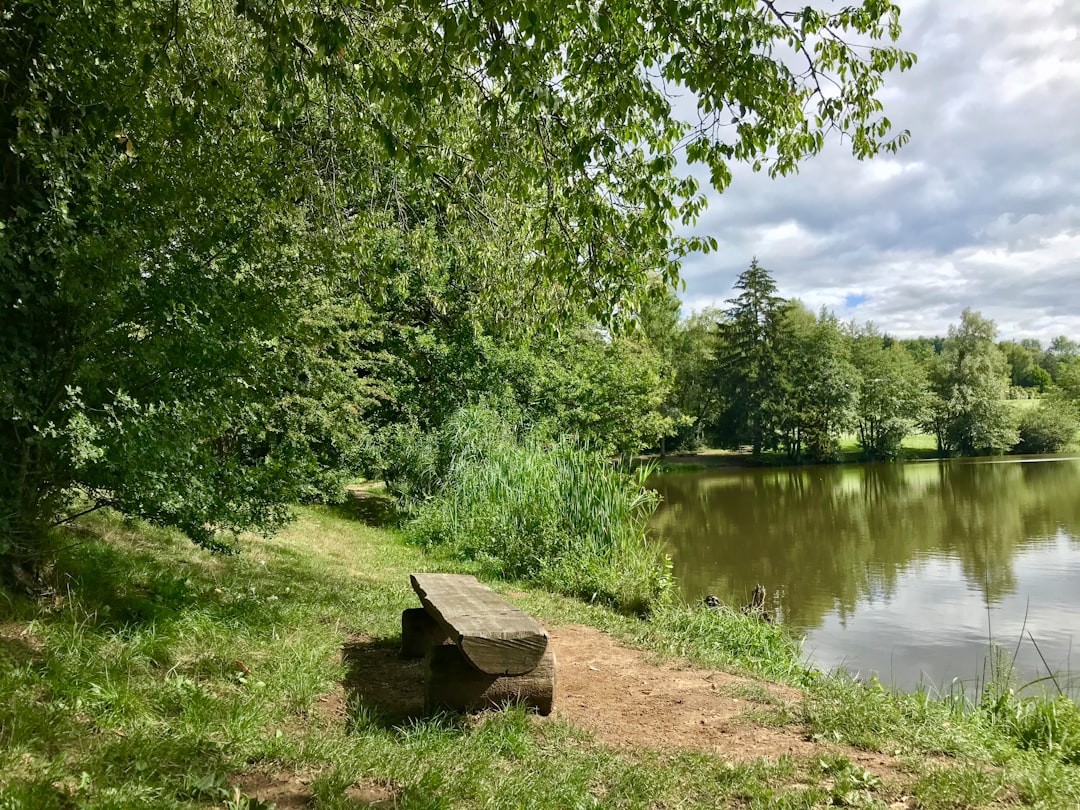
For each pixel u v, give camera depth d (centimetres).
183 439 487
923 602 1300
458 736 396
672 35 469
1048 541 1997
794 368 5775
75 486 509
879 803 336
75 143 450
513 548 1077
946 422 6506
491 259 767
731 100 467
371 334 1178
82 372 429
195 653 444
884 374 6138
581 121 512
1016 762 400
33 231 441
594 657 623
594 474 1133
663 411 5100
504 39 407
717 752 408
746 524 2356
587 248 568
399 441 1625
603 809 323
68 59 473
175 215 497
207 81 523
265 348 589
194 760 316
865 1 506
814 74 502
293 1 490
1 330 426
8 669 340
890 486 3756
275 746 344
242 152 554
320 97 650
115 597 498
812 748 420
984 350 6631
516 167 569
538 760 377
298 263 581
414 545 1336
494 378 1802
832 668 907
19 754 278
